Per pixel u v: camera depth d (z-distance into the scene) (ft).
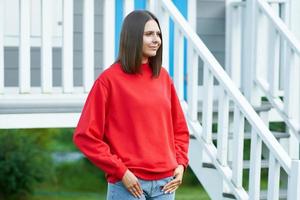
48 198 47.96
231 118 28.30
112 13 25.72
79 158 54.85
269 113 28.50
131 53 17.81
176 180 18.10
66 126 25.62
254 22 27.30
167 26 25.48
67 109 25.85
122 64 17.93
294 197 20.20
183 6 31.04
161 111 17.94
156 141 17.83
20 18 24.59
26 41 24.72
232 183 22.48
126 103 17.74
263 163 25.31
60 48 30.07
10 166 45.62
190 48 24.07
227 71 30.01
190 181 54.24
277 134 27.07
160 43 18.13
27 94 24.86
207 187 24.18
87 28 25.38
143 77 18.06
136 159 17.66
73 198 48.75
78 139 17.75
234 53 29.66
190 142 24.72
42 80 25.02
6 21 29.37
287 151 27.32
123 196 17.70
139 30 17.84
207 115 23.49
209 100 23.40
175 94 18.83
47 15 24.89
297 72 28.63
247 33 27.55
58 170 53.62
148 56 18.10
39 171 46.70
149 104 17.79
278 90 28.14
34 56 29.89
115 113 17.79
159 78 18.29
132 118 17.70
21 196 46.73
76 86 30.32
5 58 29.43
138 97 17.75
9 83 29.50
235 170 22.33
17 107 25.46
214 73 22.99
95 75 30.55
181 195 50.60
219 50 31.83
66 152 55.98
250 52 27.37
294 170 20.20
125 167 17.47
